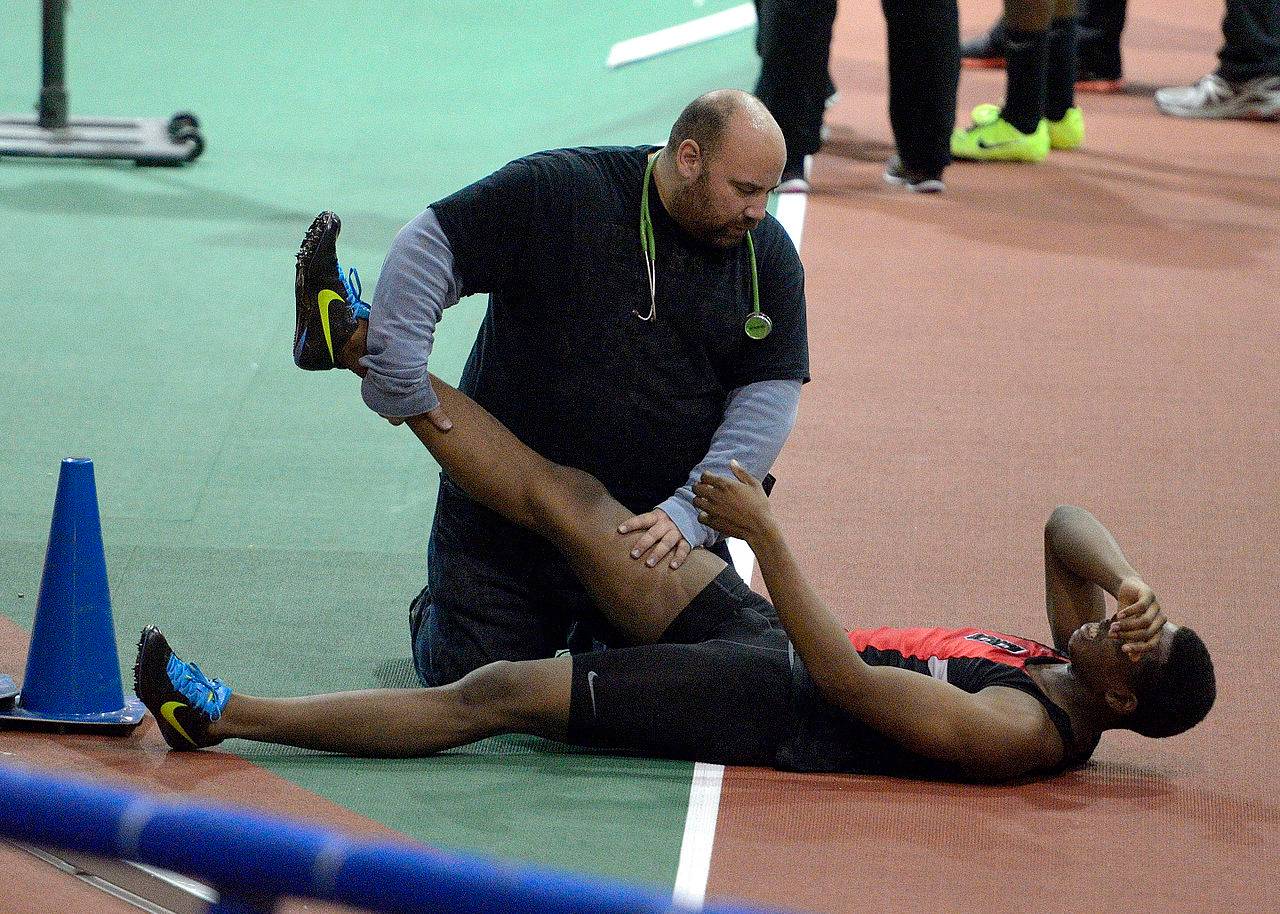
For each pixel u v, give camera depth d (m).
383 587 16.56
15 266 25.55
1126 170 32.28
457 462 13.46
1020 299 25.45
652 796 12.54
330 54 38.69
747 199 12.84
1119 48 38.12
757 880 11.35
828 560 17.34
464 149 31.98
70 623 13.16
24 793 6.14
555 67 37.75
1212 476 19.59
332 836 5.92
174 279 25.28
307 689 14.45
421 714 12.92
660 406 13.69
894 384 22.27
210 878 5.95
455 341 23.53
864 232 28.42
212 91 35.66
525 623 14.12
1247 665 15.18
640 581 13.38
